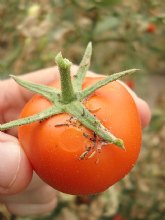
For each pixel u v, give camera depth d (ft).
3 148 0.38
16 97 0.55
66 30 0.68
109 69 0.81
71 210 0.71
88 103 0.35
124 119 0.35
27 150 0.37
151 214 0.75
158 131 0.79
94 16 0.69
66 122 0.35
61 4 0.68
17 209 0.58
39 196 0.56
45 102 0.36
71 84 0.35
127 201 0.74
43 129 0.35
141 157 0.78
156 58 0.87
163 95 0.91
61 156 0.34
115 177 0.35
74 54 0.73
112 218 0.72
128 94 0.37
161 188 0.76
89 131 0.34
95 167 0.34
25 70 0.70
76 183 0.35
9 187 0.39
